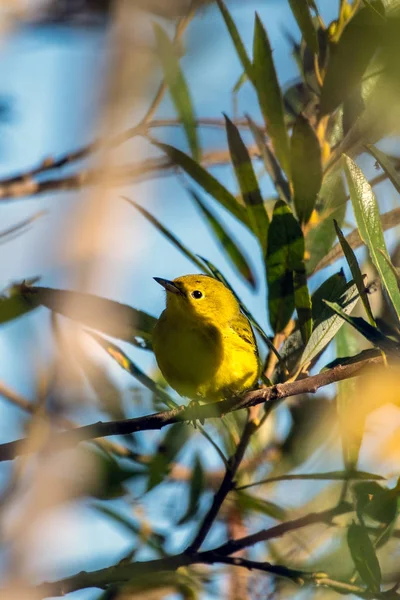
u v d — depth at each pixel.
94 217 9.62
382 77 7.56
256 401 8.34
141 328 9.62
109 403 9.70
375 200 7.79
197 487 9.77
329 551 8.87
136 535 9.43
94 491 9.03
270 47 9.19
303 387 8.19
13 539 7.35
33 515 7.53
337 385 8.93
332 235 9.58
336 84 8.93
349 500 9.77
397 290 7.74
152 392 9.98
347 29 8.66
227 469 8.93
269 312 9.41
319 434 10.05
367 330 7.09
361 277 7.71
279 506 9.82
